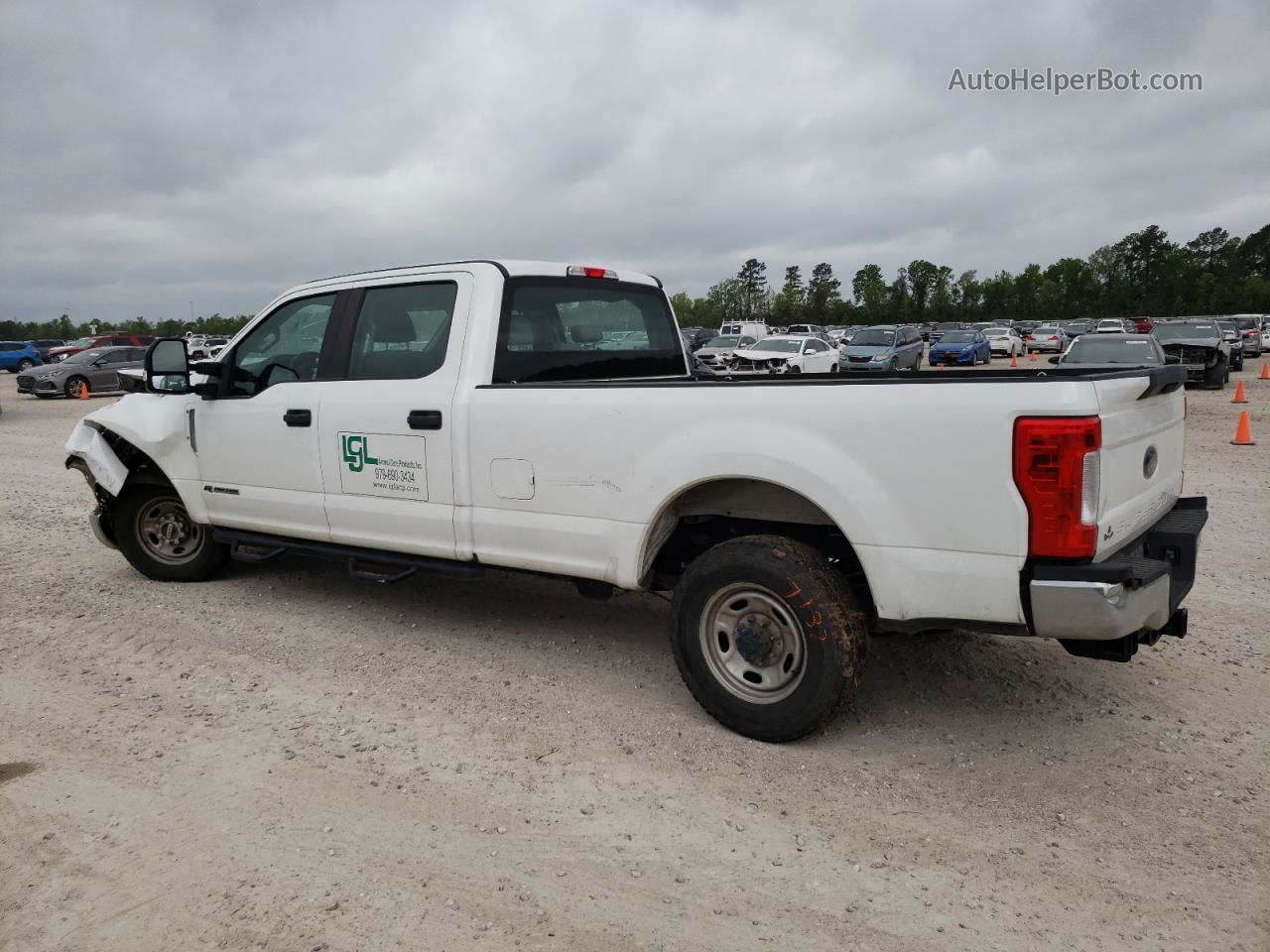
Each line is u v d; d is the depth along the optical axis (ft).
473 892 9.17
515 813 10.64
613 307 17.56
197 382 18.93
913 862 9.64
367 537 16.16
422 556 15.89
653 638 16.61
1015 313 412.77
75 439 20.21
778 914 8.81
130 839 10.12
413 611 18.24
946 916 8.75
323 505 16.58
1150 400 11.86
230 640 16.65
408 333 15.75
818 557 11.97
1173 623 11.92
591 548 13.56
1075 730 12.61
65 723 13.12
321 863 9.64
